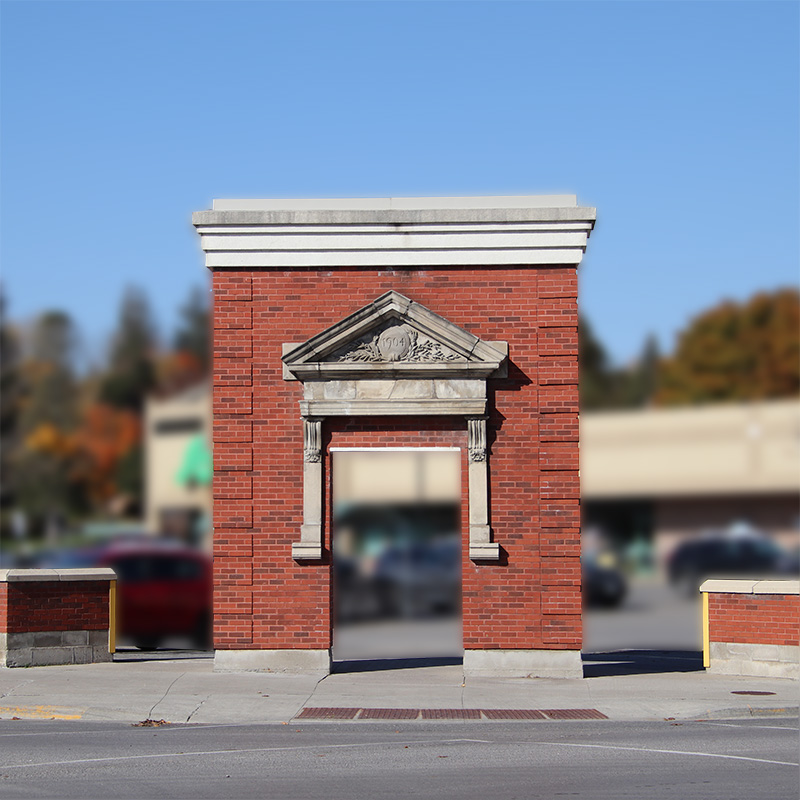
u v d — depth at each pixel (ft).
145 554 79.00
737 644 63.26
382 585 95.71
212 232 62.69
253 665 61.21
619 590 118.11
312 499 61.31
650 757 40.65
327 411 61.05
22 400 191.93
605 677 61.98
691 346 184.24
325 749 42.55
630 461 169.37
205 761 40.01
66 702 52.37
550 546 60.90
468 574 61.05
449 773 37.91
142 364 199.31
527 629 60.64
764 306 181.78
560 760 40.19
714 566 140.46
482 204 63.52
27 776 37.24
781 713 51.96
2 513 183.32
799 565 139.03
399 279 62.49
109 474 190.29
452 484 121.70
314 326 62.44
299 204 63.77
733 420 164.35
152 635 76.54
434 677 61.16
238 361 62.39
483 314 62.08
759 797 33.91
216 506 61.87
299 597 61.41
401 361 60.80
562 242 61.98
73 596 65.05
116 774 37.65
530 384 61.62
